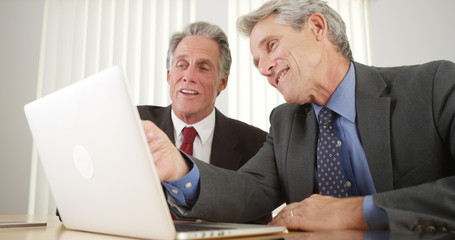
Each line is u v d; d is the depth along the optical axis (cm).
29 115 76
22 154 253
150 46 283
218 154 184
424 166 101
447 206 66
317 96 126
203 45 192
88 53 270
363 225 71
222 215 95
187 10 297
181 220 92
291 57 123
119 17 280
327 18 124
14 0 264
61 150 69
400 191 72
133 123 52
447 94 101
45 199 254
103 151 58
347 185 116
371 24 342
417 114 105
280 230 67
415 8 353
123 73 52
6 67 257
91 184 63
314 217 78
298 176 121
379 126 108
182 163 91
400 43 344
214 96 199
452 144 97
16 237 62
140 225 56
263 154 136
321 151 120
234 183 102
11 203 246
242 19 133
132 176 54
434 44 350
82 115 60
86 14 275
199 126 194
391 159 105
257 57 132
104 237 62
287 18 123
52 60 267
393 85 114
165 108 209
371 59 334
